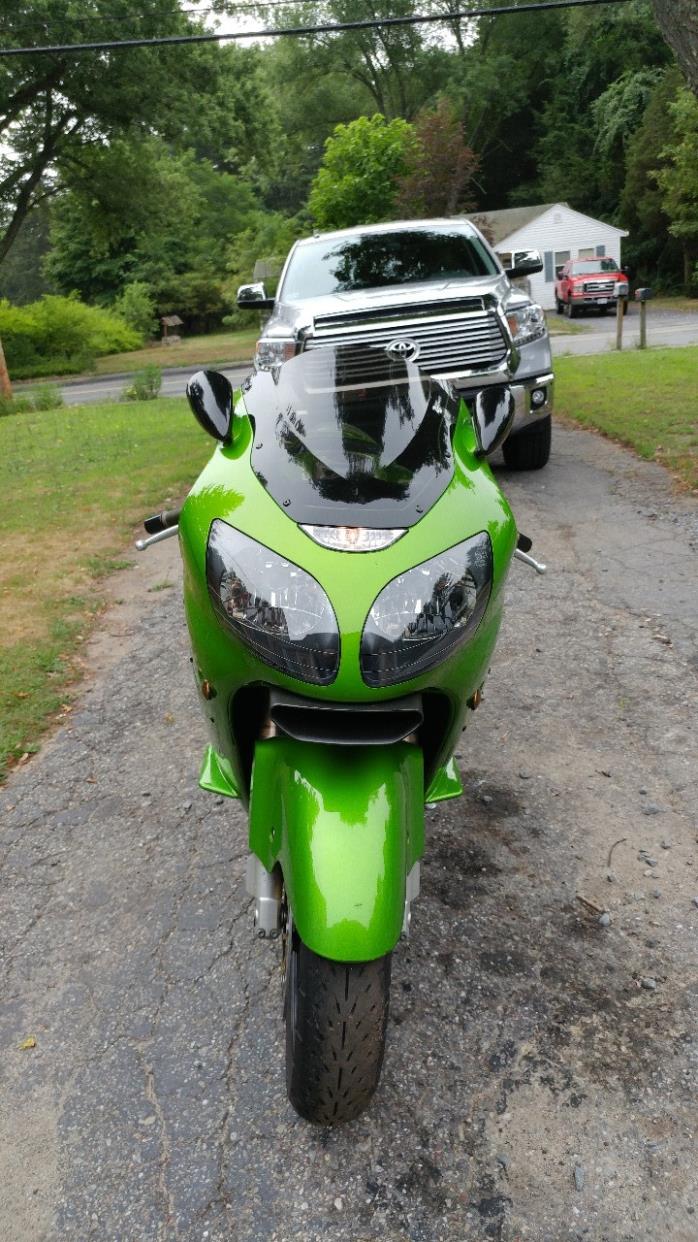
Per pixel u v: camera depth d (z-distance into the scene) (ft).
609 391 39.93
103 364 126.00
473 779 12.92
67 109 111.34
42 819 12.57
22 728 14.89
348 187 75.61
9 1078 8.58
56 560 23.25
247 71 111.14
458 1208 7.27
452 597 7.30
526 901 10.52
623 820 11.88
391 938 6.73
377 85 195.52
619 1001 9.11
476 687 8.41
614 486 25.81
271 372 10.31
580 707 14.62
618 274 109.09
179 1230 7.20
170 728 14.82
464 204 79.87
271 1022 9.02
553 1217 7.18
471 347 23.18
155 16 94.53
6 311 126.41
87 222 134.31
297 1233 7.13
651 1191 7.34
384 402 9.14
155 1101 8.27
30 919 10.64
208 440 39.68
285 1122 8.00
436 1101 8.14
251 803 7.64
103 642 18.31
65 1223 7.29
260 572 7.19
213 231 213.05
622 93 156.97
